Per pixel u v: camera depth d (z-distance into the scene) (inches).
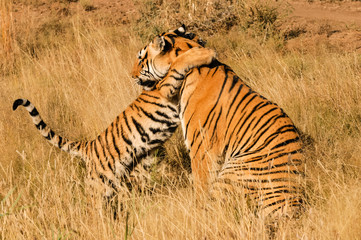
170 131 391.5
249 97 329.4
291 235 268.4
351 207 275.9
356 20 884.6
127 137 389.4
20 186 386.6
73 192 373.4
